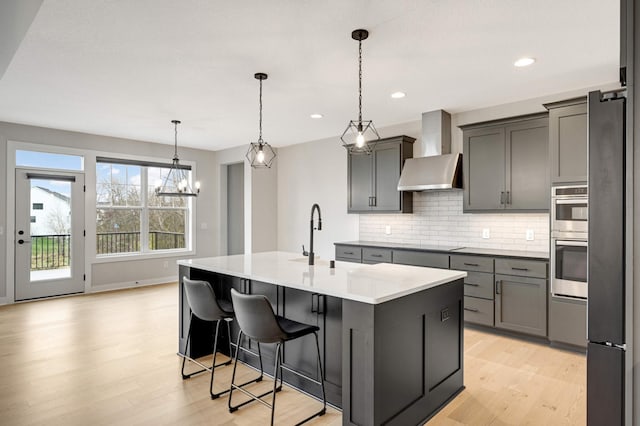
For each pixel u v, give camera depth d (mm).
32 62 3113
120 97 4070
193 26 2535
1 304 5160
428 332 2410
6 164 5195
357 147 3059
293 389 2793
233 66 3219
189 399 2615
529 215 4211
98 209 6113
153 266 6625
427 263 4395
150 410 2467
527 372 3064
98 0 2219
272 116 4887
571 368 3137
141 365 3184
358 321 2055
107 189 6219
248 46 2840
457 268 4152
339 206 6082
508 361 3287
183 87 3746
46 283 5539
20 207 5320
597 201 1418
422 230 5090
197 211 7188
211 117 4930
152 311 4867
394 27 2566
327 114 4805
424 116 4711
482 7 2330
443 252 4262
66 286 5719
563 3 2293
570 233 3414
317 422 2340
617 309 1383
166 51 2914
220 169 7453
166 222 6879
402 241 5293
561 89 3850
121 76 3443
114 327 4199
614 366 1392
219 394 2654
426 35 2684
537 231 4148
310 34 2656
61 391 2711
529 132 3902
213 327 3479
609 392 1401
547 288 3586
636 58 1295
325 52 2945
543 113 3781
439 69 3311
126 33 2631
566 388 2789
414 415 2279
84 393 2686
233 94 3973
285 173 6980
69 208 5754
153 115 4820
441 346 2541
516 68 3297
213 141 6566
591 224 1430
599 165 1414
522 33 2666
